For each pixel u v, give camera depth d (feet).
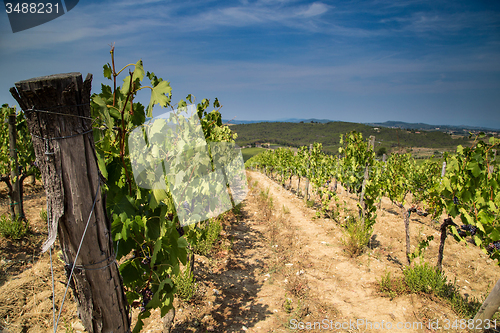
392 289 12.80
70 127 4.37
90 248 4.78
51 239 4.49
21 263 13.24
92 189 4.72
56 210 4.51
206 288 13.05
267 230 22.75
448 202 12.83
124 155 6.34
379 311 11.51
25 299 10.91
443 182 12.82
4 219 14.94
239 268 15.62
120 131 6.09
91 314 5.07
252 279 14.43
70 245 4.75
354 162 21.94
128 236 6.06
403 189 27.68
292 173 46.47
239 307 11.81
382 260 16.57
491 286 13.58
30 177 26.91
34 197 22.81
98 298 5.05
